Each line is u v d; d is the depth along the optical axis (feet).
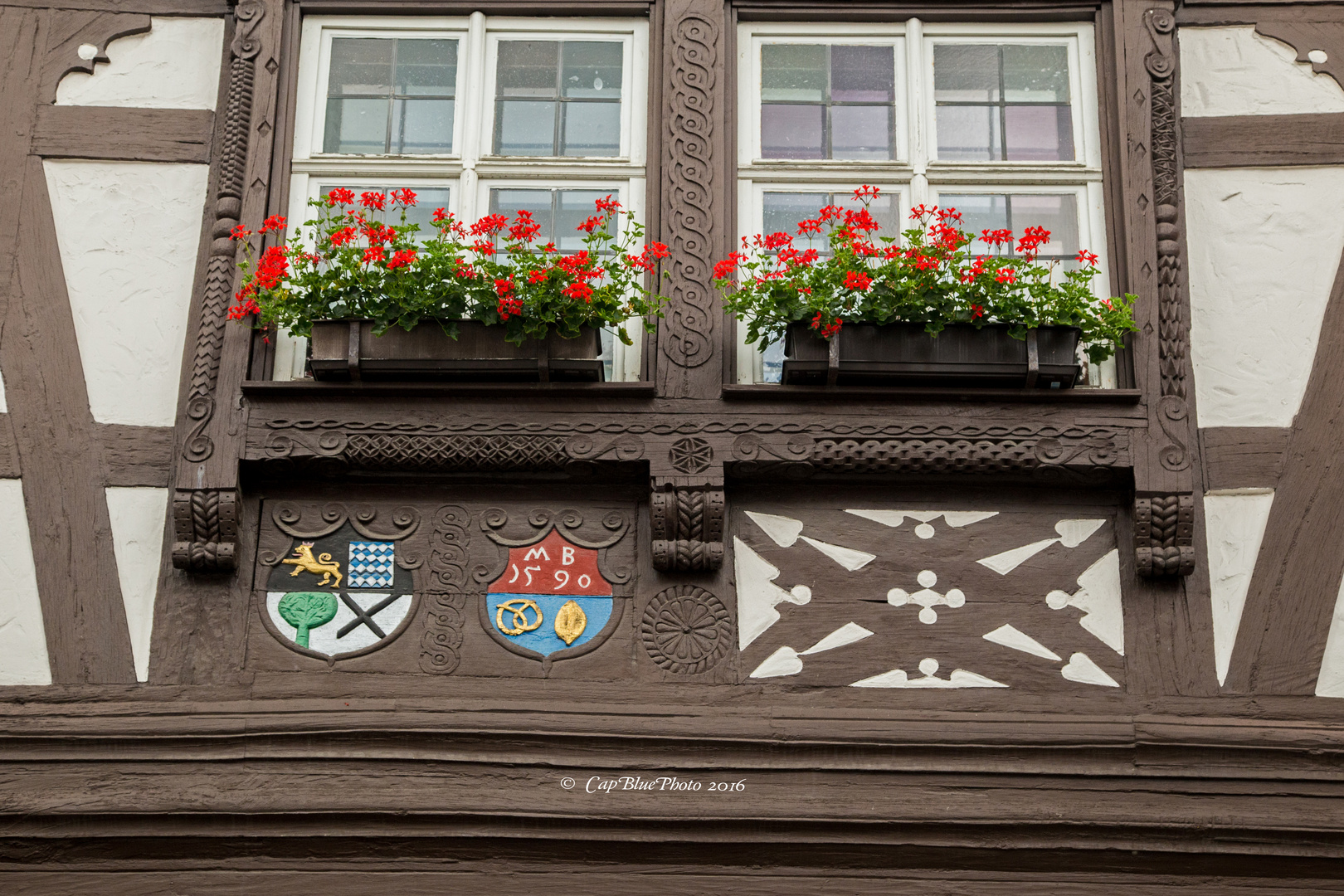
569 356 18.39
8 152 20.12
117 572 18.24
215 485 18.13
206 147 20.34
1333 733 17.38
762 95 20.74
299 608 18.12
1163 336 18.85
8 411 18.85
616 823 16.98
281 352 19.16
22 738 17.28
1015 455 18.37
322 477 18.71
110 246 19.75
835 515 18.62
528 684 17.80
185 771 17.20
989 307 18.31
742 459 18.31
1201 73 20.68
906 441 18.44
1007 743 17.31
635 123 20.58
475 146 20.34
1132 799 17.19
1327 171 20.10
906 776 17.26
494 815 16.94
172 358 19.27
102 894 16.84
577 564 18.38
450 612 18.13
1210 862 17.11
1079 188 20.20
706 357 18.79
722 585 18.28
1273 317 19.42
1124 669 17.98
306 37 20.84
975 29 20.92
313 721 17.30
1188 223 19.90
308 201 20.03
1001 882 17.06
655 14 20.85
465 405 18.63
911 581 18.34
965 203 20.24
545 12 20.93
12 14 20.86
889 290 18.37
